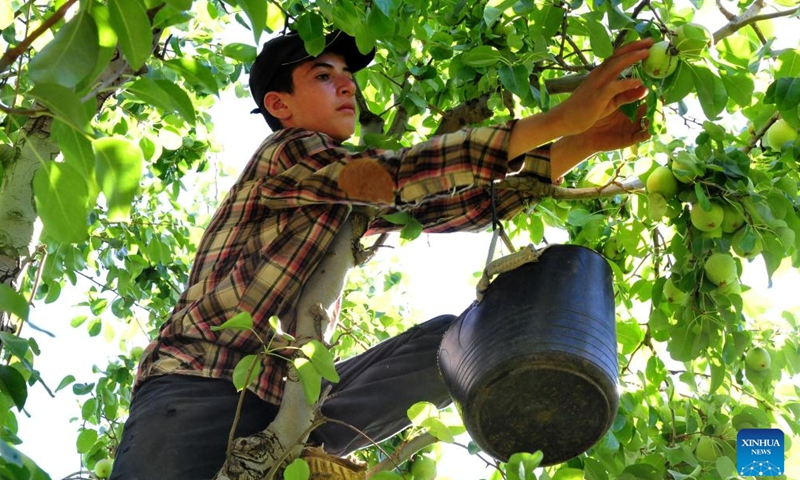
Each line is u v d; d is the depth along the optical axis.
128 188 1.54
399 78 3.79
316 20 2.60
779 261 2.79
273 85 2.76
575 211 3.32
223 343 2.29
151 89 1.64
